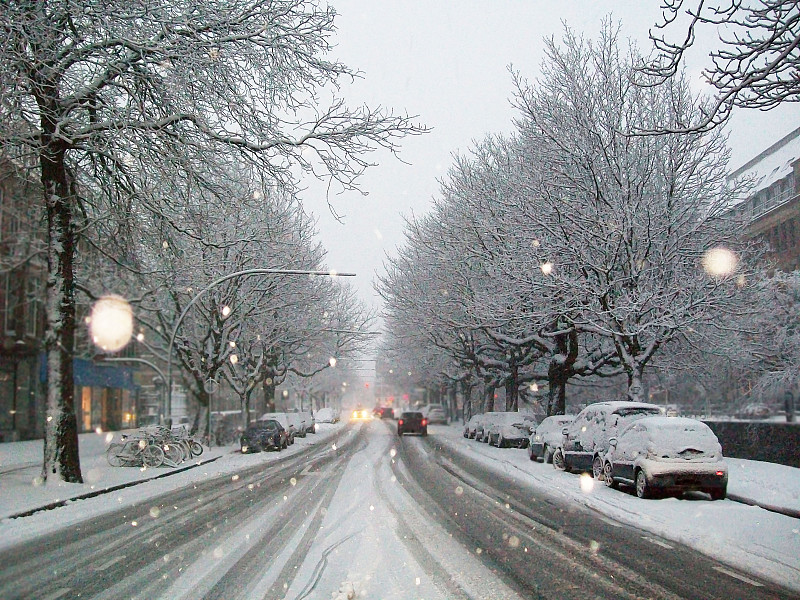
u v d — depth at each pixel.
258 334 39.69
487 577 8.85
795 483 16.81
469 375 51.66
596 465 19.91
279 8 17.55
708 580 8.88
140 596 7.88
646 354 25.86
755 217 27.45
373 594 7.93
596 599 7.97
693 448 15.89
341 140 18.41
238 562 9.59
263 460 29.75
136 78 17.50
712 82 10.41
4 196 36.31
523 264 26.42
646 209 25.02
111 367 53.47
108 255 21.83
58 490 17.45
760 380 30.86
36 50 16.52
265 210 26.80
